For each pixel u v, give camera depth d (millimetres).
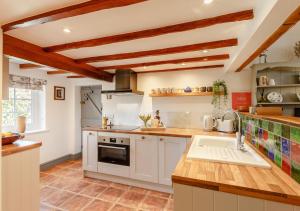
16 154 1830
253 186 975
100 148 3328
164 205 2488
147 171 2994
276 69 2994
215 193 1039
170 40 2137
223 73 3365
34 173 2023
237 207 998
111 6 1279
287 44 3117
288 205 903
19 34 1956
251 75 3201
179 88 3652
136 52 2561
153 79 3850
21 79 3422
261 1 1303
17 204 1837
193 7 1452
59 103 4305
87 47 2336
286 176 1117
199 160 1432
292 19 1271
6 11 1404
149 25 1756
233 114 3256
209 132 3002
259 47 1844
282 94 3041
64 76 4414
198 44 2230
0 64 1574
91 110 5000
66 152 4500
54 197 2676
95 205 2471
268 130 1485
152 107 3830
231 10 1505
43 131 3861
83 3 1298
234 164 1337
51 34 1959
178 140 2811
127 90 3451
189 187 1095
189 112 3562
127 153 3133
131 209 2385
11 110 3408
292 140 1093
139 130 3207
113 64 3324
